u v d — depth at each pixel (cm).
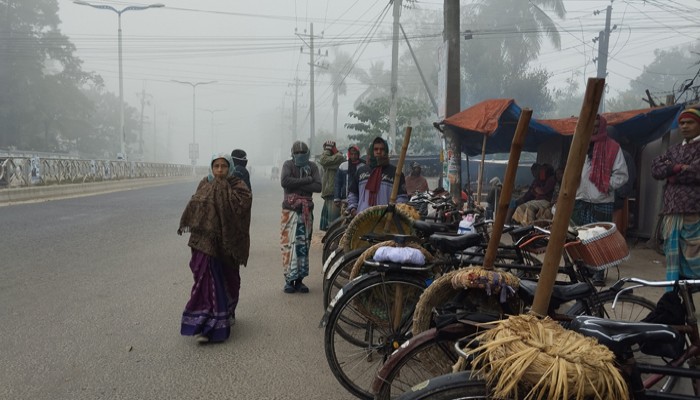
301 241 579
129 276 630
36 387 334
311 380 353
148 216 1244
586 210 627
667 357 225
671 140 790
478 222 389
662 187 793
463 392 187
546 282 197
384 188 538
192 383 346
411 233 432
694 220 414
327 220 834
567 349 169
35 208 1363
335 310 329
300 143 580
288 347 412
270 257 785
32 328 442
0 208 1343
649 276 620
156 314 488
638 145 866
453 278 245
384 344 337
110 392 330
